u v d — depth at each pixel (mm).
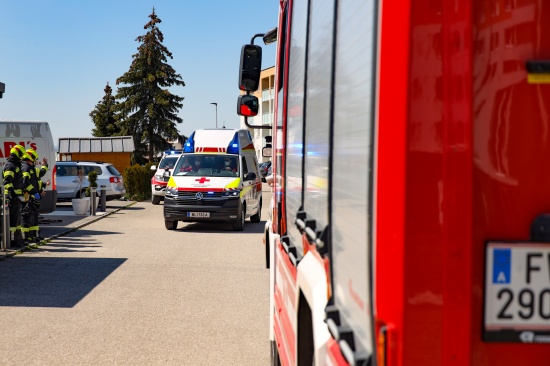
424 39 1624
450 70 1623
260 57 6434
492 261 1662
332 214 2391
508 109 1658
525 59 1659
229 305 8227
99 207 25000
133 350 6203
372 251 1729
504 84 1656
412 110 1623
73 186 25438
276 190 5059
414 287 1625
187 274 10445
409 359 1631
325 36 2699
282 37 4930
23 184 13180
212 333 6863
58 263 11492
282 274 4352
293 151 3850
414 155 1622
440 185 1624
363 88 1896
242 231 17281
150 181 32938
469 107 1623
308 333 3072
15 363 5762
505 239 1666
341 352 2021
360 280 1891
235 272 10688
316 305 2572
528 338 1669
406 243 1621
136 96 62719
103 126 65938
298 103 3641
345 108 2174
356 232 1946
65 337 6645
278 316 4664
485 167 1658
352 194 2016
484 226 1666
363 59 1914
